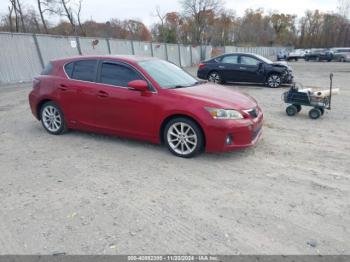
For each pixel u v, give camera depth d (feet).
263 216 11.00
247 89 43.75
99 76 18.48
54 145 18.61
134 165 15.49
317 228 10.33
